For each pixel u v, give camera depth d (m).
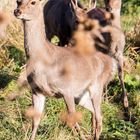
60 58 14.95
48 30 25.09
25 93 19.56
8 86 20.28
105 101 20.12
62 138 16.45
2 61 22.91
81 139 16.77
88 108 16.95
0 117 17.88
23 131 16.75
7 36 24.45
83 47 8.17
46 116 17.89
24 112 18.22
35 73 14.52
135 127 18.34
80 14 20.67
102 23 20.67
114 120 18.64
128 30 27.09
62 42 24.23
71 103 15.33
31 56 14.41
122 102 20.39
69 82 15.16
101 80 17.02
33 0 14.09
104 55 17.33
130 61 23.27
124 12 31.61
